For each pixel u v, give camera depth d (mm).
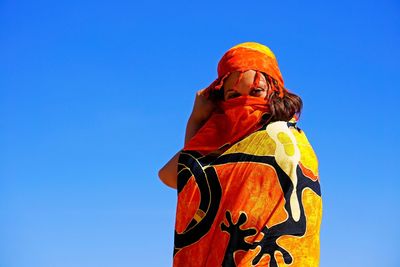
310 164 3271
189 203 3285
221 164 3285
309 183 3232
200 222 3250
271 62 3408
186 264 3236
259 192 3199
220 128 3406
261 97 3361
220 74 3439
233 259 3150
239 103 3359
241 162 3260
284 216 3170
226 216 3203
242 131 3334
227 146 3342
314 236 3195
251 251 3139
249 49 3402
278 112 3322
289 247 3146
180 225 3285
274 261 3125
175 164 3428
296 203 3186
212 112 3525
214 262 3184
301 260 3146
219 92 3506
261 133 3299
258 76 3363
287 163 3225
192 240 3248
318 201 3238
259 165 3232
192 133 3549
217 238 3201
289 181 3203
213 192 3256
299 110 3408
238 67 3375
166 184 3461
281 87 3408
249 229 3166
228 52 3428
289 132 3303
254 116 3334
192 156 3359
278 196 3188
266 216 3172
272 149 3254
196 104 3545
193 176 3312
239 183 3227
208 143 3381
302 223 3176
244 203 3195
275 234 3152
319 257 3217
